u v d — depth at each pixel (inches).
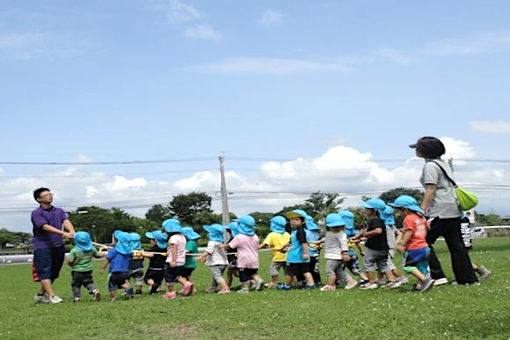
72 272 538.0
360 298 410.0
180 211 2920.8
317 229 569.3
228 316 373.4
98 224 2605.8
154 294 580.1
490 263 600.7
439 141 449.7
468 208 433.1
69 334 352.8
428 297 382.9
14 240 3622.0
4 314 465.4
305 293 465.7
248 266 529.7
